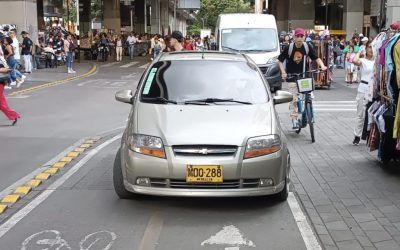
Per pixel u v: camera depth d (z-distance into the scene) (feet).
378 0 82.02
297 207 20.11
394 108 23.98
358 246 16.40
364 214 19.31
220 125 19.24
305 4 123.03
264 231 17.71
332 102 51.19
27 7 88.74
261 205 20.29
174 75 22.71
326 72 62.49
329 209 19.88
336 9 129.08
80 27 181.37
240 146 18.49
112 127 37.86
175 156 18.37
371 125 25.93
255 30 59.06
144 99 21.53
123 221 18.57
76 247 16.31
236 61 24.02
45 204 20.53
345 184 23.15
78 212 19.53
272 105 21.47
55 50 98.17
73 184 23.36
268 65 55.77
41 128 36.96
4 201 20.77
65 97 53.93
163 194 18.53
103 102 50.42
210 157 18.31
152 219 18.76
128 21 205.87
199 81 22.36
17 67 69.15
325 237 17.16
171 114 19.94
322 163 26.96
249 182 18.69
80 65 104.22
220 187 18.48
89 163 27.40
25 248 16.26
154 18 219.82
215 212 19.52
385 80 24.09
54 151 30.01
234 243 16.67
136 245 16.48
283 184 19.76
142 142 18.88
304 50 33.63
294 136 34.30
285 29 132.77
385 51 23.65
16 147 30.96
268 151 18.88
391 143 25.18
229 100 21.43
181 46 39.06
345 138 33.47
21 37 87.81
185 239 16.97
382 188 22.50
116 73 86.53
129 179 19.12
